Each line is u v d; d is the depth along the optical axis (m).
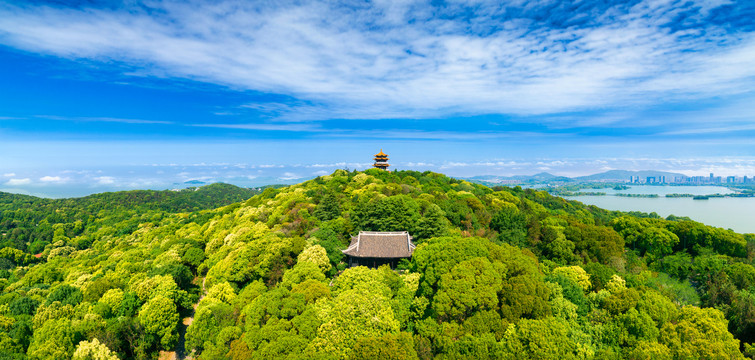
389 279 57.44
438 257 56.56
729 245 85.56
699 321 48.75
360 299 49.56
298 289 56.34
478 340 44.72
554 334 44.97
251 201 158.25
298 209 104.75
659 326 50.16
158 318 59.69
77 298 69.44
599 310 53.62
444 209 95.81
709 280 68.88
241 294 63.81
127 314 64.00
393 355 42.91
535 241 87.62
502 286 51.12
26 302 68.38
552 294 54.19
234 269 71.81
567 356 43.31
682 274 81.38
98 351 52.19
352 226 85.69
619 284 59.88
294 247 73.31
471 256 55.53
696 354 45.03
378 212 84.69
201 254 95.19
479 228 92.69
